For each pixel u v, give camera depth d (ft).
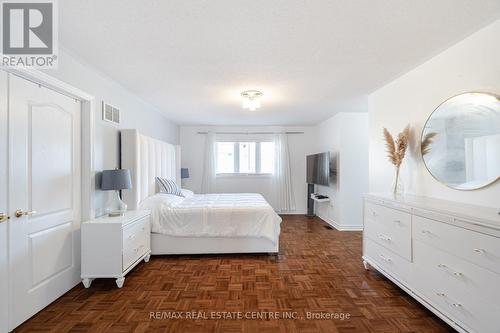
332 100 13.35
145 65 8.71
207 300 7.60
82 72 8.55
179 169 18.43
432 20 6.11
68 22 6.14
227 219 11.49
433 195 8.24
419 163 8.87
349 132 16.31
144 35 6.77
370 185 12.10
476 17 6.00
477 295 5.19
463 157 7.03
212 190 21.50
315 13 5.80
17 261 6.29
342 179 16.29
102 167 9.71
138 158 11.28
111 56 8.00
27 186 6.59
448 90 7.59
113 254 8.27
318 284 8.64
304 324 6.43
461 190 7.16
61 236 7.80
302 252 12.00
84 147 8.79
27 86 6.59
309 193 20.74
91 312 6.95
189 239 11.44
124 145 11.04
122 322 6.51
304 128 21.93
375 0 5.36
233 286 8.50
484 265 5.03
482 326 5.08
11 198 6.14
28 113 6.63
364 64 8.69
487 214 5.42
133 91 11.73
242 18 5.99
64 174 7.93
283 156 21.74
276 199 21.79
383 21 6.14
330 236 14.82
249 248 11.53
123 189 10.17
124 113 11.54
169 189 13.97
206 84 10.74
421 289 6.79
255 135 21.89
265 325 6.40
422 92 8.67
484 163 6.45
